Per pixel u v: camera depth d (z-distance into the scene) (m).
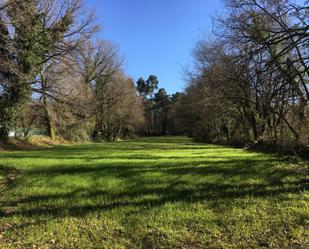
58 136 51.69
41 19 30.56
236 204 9.20
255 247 6.57
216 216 8.27
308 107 20.83
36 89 33.28
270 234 7.19
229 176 13.20
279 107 21.52
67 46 33.59
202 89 45.44
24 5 22.56
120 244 6.84
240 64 15.91
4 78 27.52
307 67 16.33
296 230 7.31
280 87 16.62
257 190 10.73
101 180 12.81
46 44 31.70
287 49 15.50
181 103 73.06
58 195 10.73
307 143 20.80
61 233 7.47
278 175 13.37
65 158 22.33
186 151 31.28
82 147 41.22
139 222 7.96
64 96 34.88
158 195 10.28
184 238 7.07
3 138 34.97
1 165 17.73
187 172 14.31
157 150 33.84
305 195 9.97
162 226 7.70
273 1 16.95
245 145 36.94
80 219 8.34
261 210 8.67
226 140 50.06
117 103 70.44
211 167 15.89
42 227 7.86
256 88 17.20
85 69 38.12
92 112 46.31
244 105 37.44
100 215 8.56
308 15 16.69
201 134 68.44
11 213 9.04
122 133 95.88
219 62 28.92
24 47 29.00
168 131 147.00
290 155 20.30
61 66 33.69
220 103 38.72
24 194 11.09
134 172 14.55
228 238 7.04
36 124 47.16
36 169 16.36
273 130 28.81
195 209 8.84
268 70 15.52
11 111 33.06
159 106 147.88
